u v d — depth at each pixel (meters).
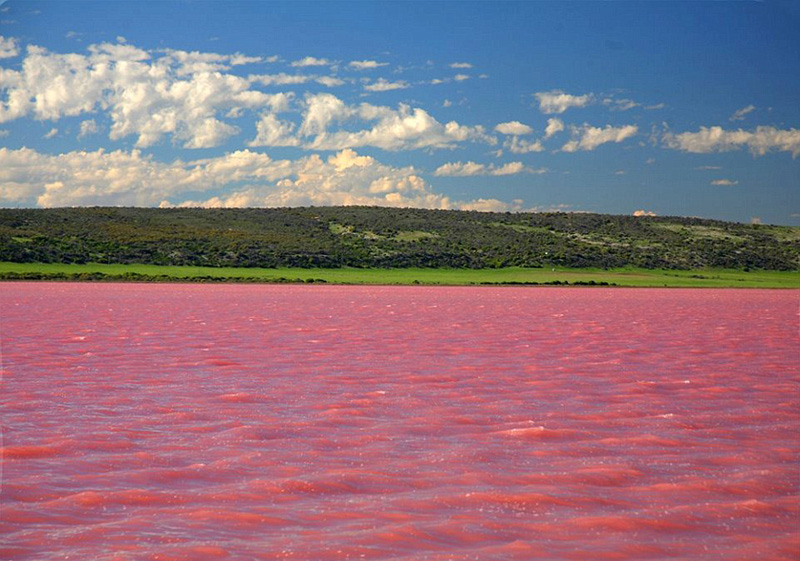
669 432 20.64
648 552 12.76
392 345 40.88
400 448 18.81
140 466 17.14
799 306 87.81
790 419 22.33
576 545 13.01
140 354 36.28
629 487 15.98
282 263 192.50
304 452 18.39
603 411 23.33
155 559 12.32
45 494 15.26
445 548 12.83
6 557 12.40
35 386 27.12
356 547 12.81
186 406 23.67
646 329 52.53
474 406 23.95
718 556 12.64
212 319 58.44
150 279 153.75
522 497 15.27
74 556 12.41
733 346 41.56
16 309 68.38
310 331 48.81
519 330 50.88
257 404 24.05
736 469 17.22
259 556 12.46
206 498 15.12
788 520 14.20
